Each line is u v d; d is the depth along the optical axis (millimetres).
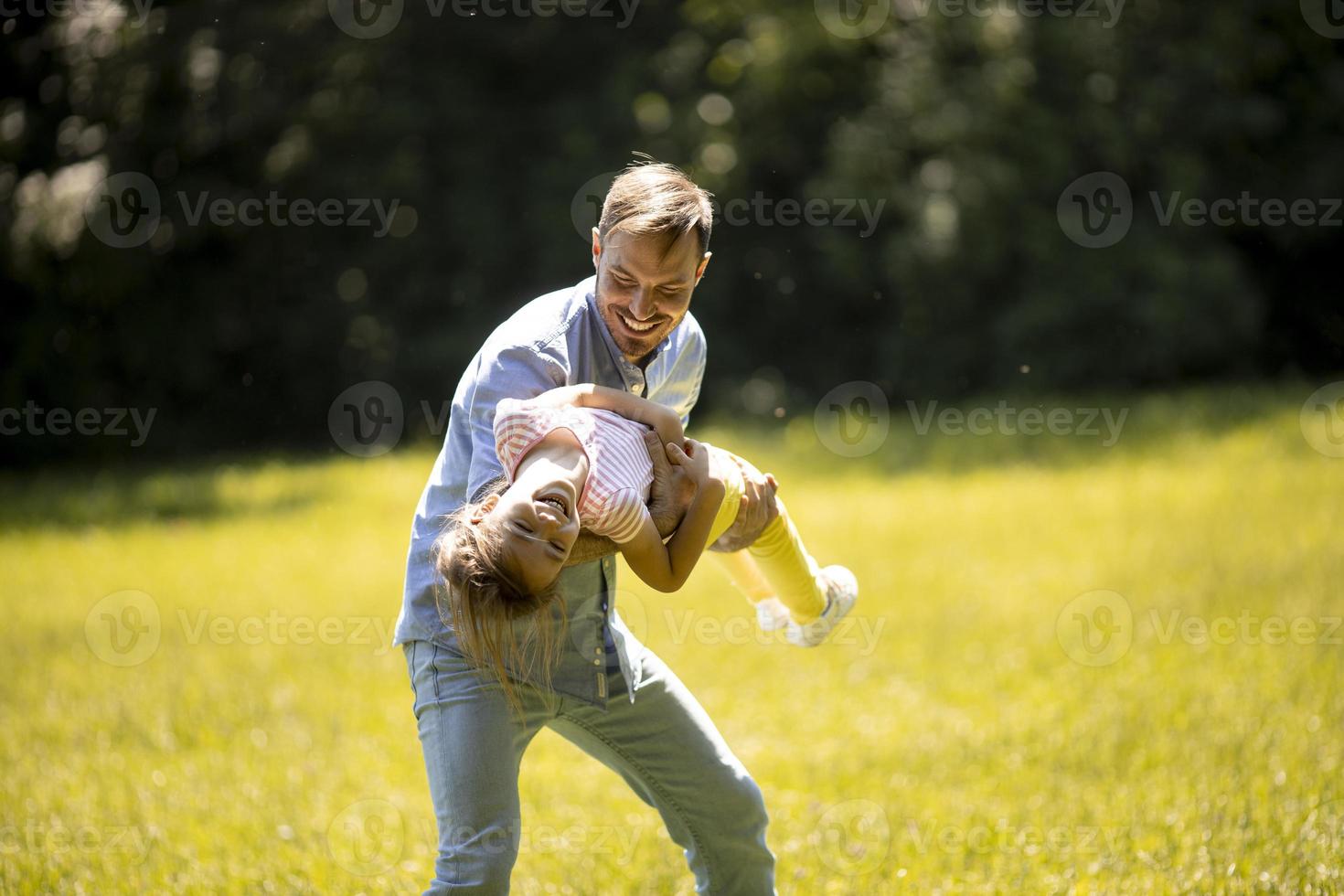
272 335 70000
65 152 62375
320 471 55188
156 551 41062
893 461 53406
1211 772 19094
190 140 64688
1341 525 36219
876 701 24984
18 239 61375
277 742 23156
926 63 69062
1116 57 70250
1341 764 19000
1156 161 70125
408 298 71000
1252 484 42750
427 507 12047
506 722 11578
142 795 19797
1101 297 68438
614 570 12320
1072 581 32750
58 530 47094
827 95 70062
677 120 69875
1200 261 69375
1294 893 14602
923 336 70250
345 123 67812
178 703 25375
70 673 27750
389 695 26109
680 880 16484
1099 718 22469
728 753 12625
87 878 16297
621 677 12133
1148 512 39906
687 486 11914
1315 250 75000
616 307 11812
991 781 19781
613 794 20281
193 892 15961
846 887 15961
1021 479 47688
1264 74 72375
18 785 20219
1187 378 71125
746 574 14461
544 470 10930
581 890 15930
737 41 70750
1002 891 15453
